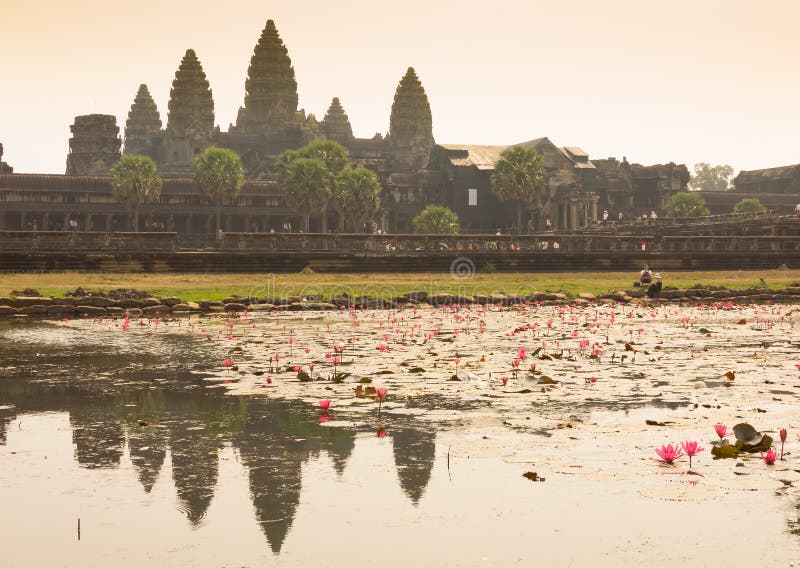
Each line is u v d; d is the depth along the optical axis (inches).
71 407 497.7
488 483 326.3
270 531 271.7
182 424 445.1
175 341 901.8
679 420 444.5
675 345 847.1
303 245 2460.6
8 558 248.7
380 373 628.1
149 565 242.8
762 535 265.1
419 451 379.9
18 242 2215.8
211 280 1983.3
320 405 453.4
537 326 1103.6
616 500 303.1
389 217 6589.6
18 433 424.2
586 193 6245.1
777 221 3683.6
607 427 429.1
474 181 6589.6
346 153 5659.5
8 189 5541.3
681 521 279.7
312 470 347.9
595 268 2518.5
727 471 341.1
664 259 2578.7
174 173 6830.7
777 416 453.4
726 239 2768.2
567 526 275.3
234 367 676.7
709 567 239.0
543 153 6515.8
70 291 1665.8
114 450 385.4
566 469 343.9
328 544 260.1
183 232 6077.8
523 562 244.1
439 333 993.5
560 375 620.4
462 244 2573.8
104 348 831.1
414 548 255.8
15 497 311.0
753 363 689.0
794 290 1855.3
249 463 359.6
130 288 1760.6
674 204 6353.3
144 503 303.7
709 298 1784.0
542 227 6387.8
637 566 240.1
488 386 567.5
